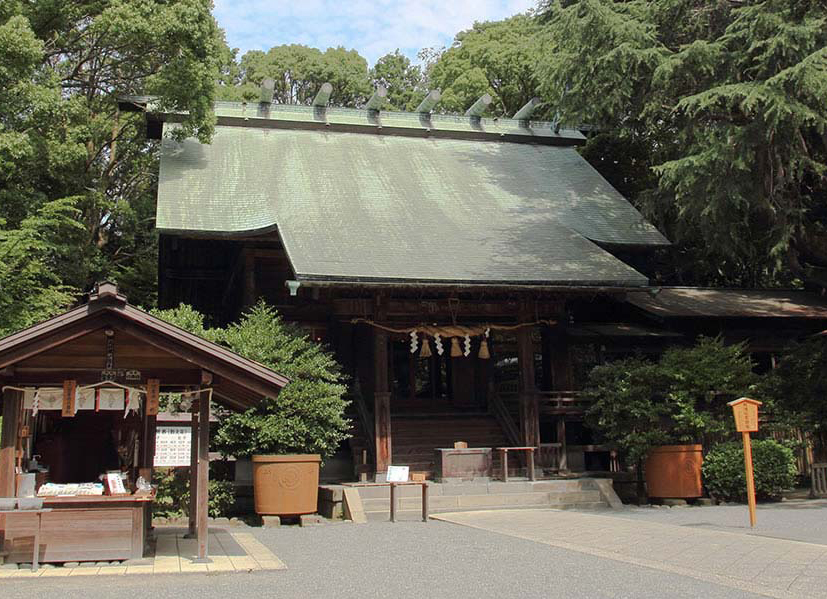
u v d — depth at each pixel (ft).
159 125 77.25
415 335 55.52
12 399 28.17
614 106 63.16
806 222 71.00
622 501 54.19
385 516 45.65
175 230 56.65
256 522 44.78
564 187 76.84
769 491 48.55
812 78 46.98
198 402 33.68
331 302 56.95
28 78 57.88
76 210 65.46
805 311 68.90
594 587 22.94
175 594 22.15
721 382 51.67
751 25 51.03
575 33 58.80
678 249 87.66
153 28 62.13
